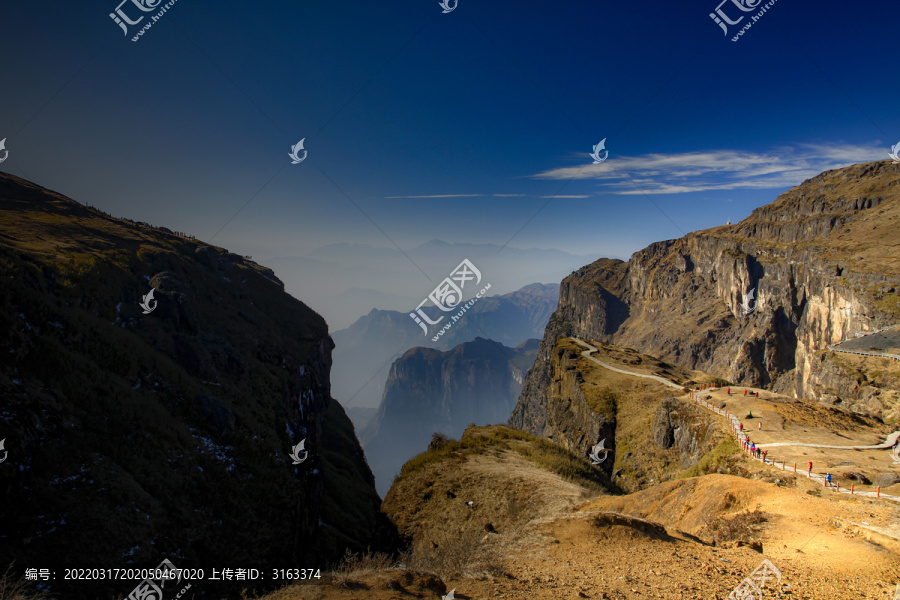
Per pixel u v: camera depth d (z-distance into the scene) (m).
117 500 23.09
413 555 25.48
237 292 68.12
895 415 80.25
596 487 40.84
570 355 108.00
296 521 34.12
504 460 45.28
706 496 24.12
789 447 35.59
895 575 11.98
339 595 10.84
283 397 52.66
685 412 55.88
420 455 49.00
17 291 29.72
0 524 18.88
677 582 12.23
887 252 142.25
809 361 157.88
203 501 28.41
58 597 17.55
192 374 41.22
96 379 29.52
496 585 12.42
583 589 11.94
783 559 13.91
